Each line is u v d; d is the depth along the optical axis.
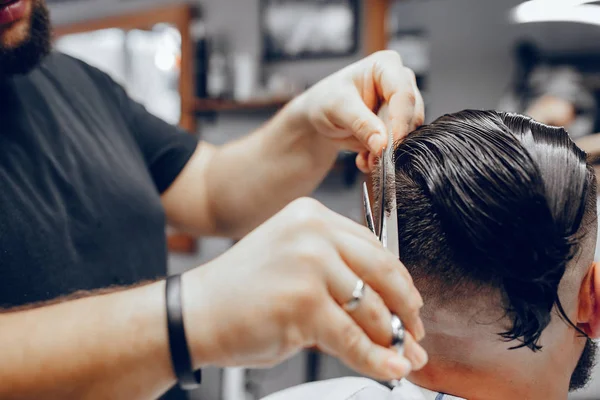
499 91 2.56
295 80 2.53
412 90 0.74
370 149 0.69
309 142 0.97
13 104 0.88
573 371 0.65
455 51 2.62
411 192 0.58
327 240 0.40
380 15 2.30
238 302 0.40
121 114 1.15
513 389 0.60
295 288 0.39
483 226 0.53
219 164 1.14
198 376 0.46
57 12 3.42
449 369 0.61
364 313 0.39
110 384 0.44
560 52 2.48
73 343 0.44
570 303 0.57
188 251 2.93
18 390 0.45
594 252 0.58
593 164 0.59
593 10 2.29
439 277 0.57
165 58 3.33
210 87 2.73
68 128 0.95
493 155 0.54
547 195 0.53
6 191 0.80
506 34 2.52
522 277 0.53
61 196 0.88
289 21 2.54
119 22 3.10
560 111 2.39
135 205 1.00
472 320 0.57
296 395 0.87
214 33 2.80
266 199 1.09
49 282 0.82
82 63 1.11
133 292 0.46
